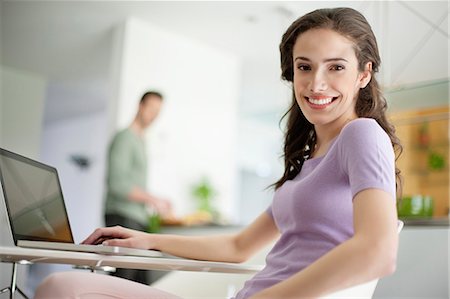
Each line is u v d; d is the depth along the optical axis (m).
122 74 5.07
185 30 5.39
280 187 1.27
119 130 4.95
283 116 1.42
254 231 1.41
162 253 1.32
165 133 5.25
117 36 5.25
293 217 1.11
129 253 1.20
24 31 5.60
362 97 1.21
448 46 3.71
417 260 2.88
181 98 5.44
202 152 5.54
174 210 5.23
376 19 3.76
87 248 1.13
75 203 8.24
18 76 6.70
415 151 6.00
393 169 0.97
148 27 5.28
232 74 5.93
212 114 5.68
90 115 8.30
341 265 0.83
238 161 9.51
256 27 5.28
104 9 5.05
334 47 1.12
